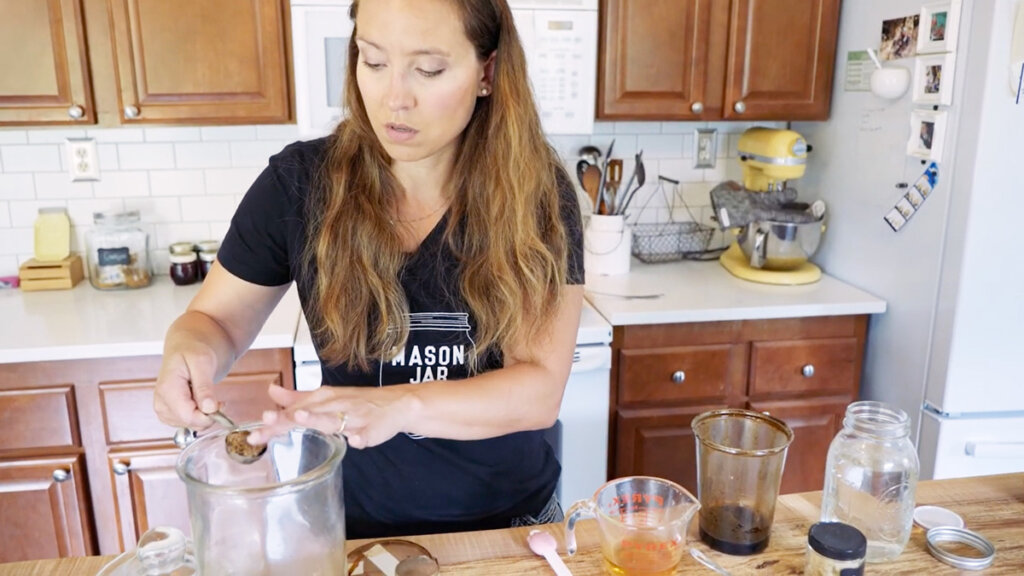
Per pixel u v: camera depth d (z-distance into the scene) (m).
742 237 2.31
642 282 2.26
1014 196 1.79
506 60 1.02
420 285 1.07
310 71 1.90
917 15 1.90
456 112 0.94
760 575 0.87
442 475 1.10
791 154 2.21
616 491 0.89
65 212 2.21
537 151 1.08
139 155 2.22
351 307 1.06
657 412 2.08
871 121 2.12
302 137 2.15
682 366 2.05
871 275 2.16
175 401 0.89
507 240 1.06
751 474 0.89
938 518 0.98
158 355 1.78
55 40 1.86
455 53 0.91
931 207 1.90
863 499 0.91
